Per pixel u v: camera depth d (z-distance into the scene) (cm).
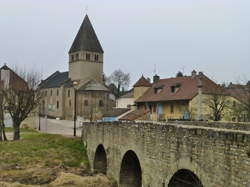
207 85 5912
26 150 4178
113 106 10056
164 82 6975
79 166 3878
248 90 5681
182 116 5806
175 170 1984
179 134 1942
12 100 5141
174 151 1998
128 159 2889
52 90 10488
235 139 1477
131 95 9206
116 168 3041
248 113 4806
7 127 6875
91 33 10462
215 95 5400
